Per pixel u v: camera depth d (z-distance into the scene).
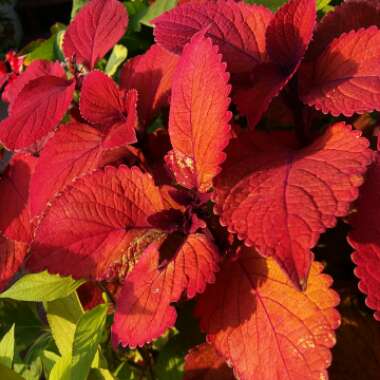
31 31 1.53
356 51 0.27
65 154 0.30
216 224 0.27
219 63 0.23
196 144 0.24
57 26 0.59
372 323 0.26
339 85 0.26
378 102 0.24
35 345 0.35
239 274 0.25
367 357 0.25
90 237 0.26
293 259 0.19
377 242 0.22
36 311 0.38
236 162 0.25
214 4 0.31
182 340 0.29
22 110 0.32
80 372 0.25
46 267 0.26
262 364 0.22
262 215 0.21
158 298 0.24
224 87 0.23
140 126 0.32
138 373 0.32
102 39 0.35
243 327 0.23
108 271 0.26
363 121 0.31
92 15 0.36
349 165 0.21
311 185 0.21
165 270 0.24
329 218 0.19
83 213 0.27
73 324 0.30
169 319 0.23
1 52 1.43
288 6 0.27
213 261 0.24
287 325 0.22
